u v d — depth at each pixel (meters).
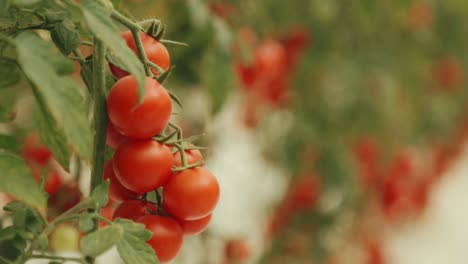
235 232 1.19
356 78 1.31
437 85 1.75
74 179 0.66
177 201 0.48
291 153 1.33
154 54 0.47
